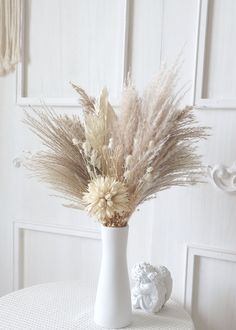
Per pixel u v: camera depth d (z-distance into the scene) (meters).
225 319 1.15
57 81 1.29
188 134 0.88
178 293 1.19
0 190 1.42
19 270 1.42
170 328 0.95
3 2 1.31
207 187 1.13
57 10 1.26
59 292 1.16
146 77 1.17
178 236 1.17
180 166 0.89
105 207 0.80
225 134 1.09
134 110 0.84
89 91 1.24
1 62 1.34
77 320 0.98
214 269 1.15
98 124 0.85
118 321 0.93
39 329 0.94
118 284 0.93
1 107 1.37
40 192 1.35
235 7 1.06
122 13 1.17
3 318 0.99
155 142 0.82
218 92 1.09
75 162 0.89
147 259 1.22
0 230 1.43
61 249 1.36
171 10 1.12
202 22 1.08
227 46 1.07
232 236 1.12
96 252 1.31
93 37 1.22
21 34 1.31
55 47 1.28
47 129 0.91
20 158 1.35
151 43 1.15
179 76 1.12
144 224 1.22
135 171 0.83
